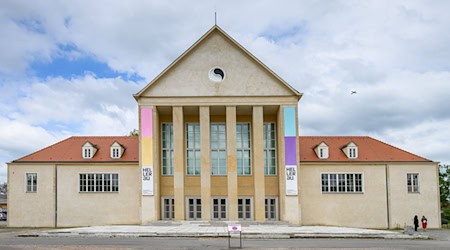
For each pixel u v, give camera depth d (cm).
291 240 3247
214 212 4750
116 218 4816
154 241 3083
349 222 4831
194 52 4666
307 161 4878
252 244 2931
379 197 4866
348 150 4972
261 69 4641
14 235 3522
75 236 3444
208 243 2967
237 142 4912
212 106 4619
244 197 4781
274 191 4803
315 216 4819
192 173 4822
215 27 4653
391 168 4912
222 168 4841
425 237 3488
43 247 2656
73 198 4844
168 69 4616
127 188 4853
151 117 4575
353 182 4891
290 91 4609
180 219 4462
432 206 4872
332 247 2758
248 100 4603
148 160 4528
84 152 4950
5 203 10131
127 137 5294
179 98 4597
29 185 4866
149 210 4469
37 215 4816
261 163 4541
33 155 4991
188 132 4916
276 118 4912
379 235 3481
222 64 4647
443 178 7144
